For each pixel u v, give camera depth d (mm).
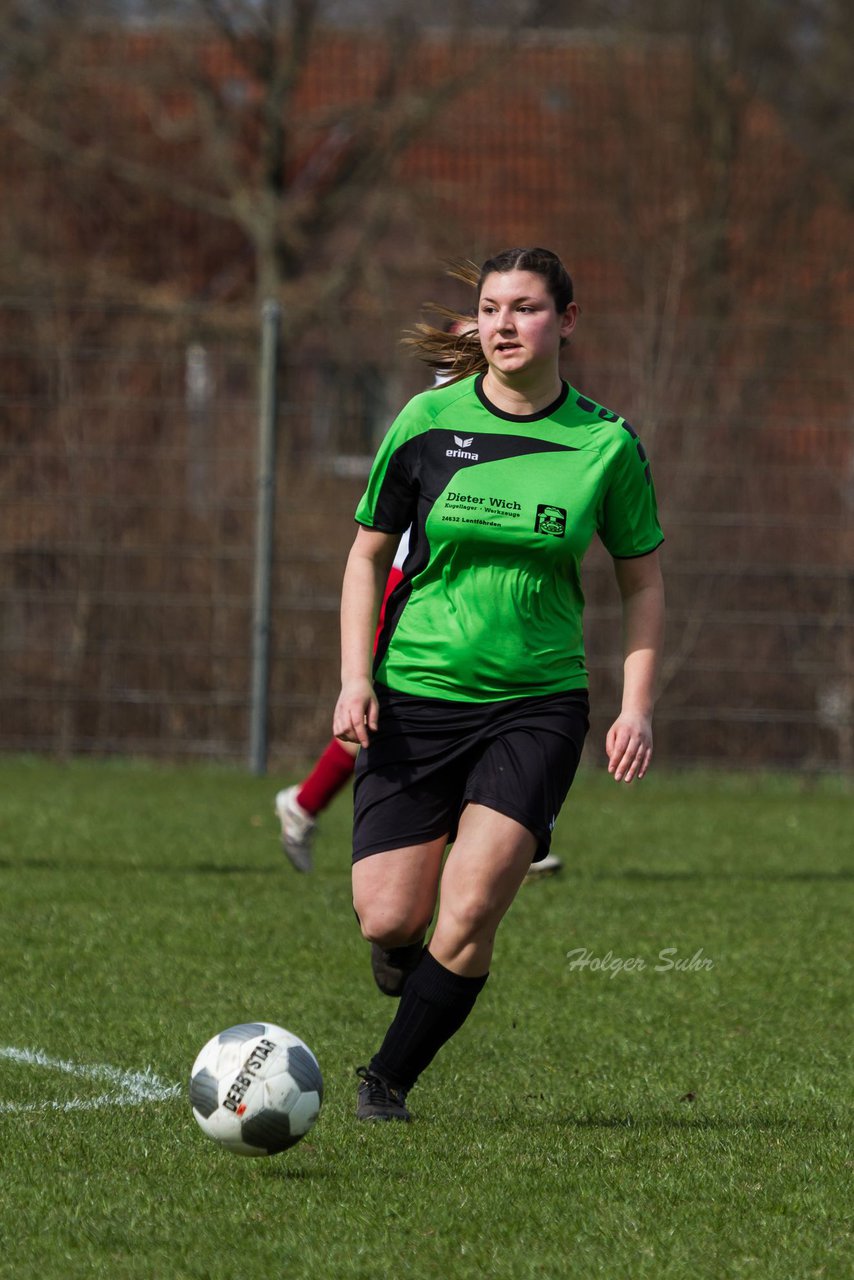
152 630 43594
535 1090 16625
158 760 43688
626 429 14727
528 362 14250
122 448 43469
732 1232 12047
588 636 43250
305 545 43156
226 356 43500
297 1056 13430
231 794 39312
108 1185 12977
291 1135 13250
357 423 43125
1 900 26047
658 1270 11234
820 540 42938
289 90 69812
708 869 30812
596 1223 12195
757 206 72438
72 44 69750
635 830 35781
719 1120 15391
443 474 14547
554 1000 20734
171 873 28797
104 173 74188
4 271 66938
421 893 14648
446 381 17531
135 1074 16719
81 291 66312
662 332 43062
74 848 31281
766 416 42969
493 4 71250
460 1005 14891
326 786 26609
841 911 26766
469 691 14562
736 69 72562
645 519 14938
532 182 77438
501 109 78812
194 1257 11438
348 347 43062
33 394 43469
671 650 43219
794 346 43250
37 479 43531
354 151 72750
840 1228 12180
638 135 73312
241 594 43406
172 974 21391
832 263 70750
